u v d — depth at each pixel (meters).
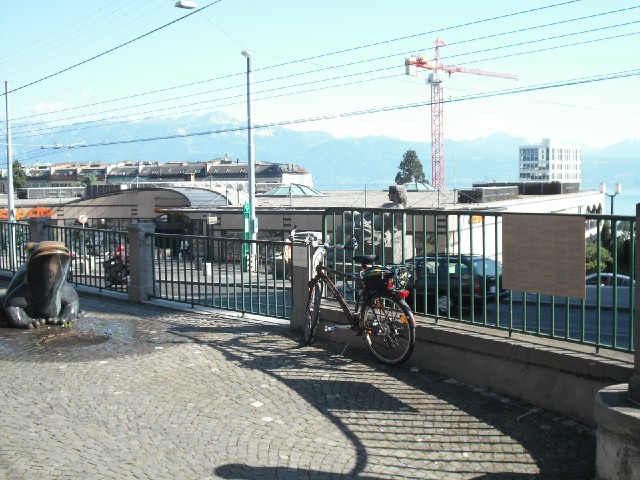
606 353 5.59
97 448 5.22
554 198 53.72
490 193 46.78
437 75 124.62
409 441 5.40
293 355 7.83
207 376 7.07
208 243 10.84
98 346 8.38
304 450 5.24
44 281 9.34
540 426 5.58
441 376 6.91
